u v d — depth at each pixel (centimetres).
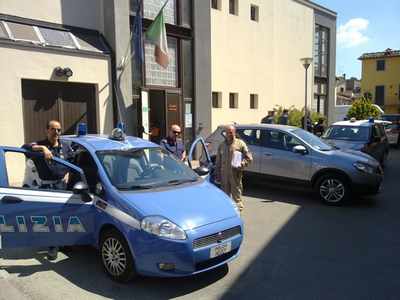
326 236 654
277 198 935
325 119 2444
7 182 504
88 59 1086
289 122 1998
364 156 903
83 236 500
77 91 1091
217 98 1738
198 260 435
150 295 436
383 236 657
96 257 545
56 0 1057
